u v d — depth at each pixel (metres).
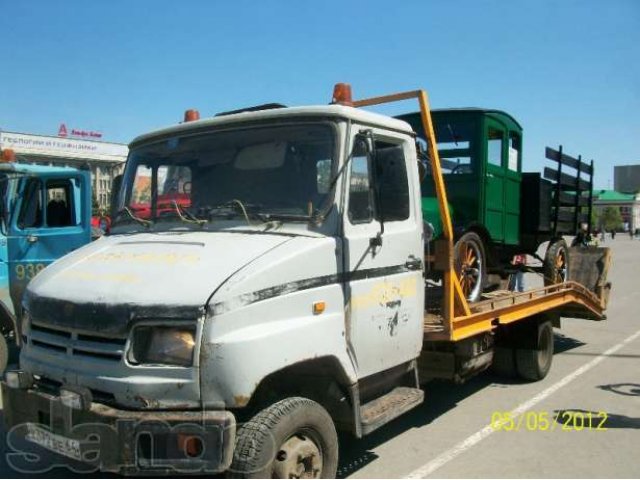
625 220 94.38
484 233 7.37
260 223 4.11
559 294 7.90
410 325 4.81
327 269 3.94
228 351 3.24
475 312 5.72
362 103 5.18
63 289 3.72
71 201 8.22
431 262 5.70
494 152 8.05
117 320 3.34
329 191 4.06
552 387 7.38
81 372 3.48
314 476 3.71
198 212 4.38
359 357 4.22
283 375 3.92
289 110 4.32
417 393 4.82
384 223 4.50
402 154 4.41
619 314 13.42
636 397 6.95
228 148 4.49
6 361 7.27
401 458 5.10
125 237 4.45
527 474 4.79
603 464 5.00
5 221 7.64
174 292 3.34
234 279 3.40
